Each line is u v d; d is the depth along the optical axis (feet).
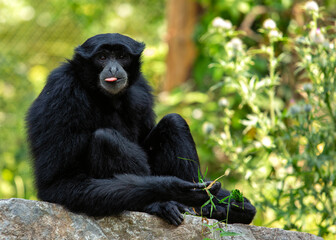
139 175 30.73
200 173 32.04
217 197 32.19
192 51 68.54
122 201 28.40
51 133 29.89
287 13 63.36
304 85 40.81
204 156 59.41
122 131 33.76
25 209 27.17
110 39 32.78
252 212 30.91
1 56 73.56
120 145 29.73
